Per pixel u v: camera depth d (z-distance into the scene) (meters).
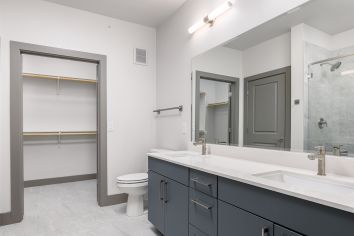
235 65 2.08
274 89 1.75
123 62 3.21
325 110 1.42
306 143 1.52
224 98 2.21
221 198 1.40
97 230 2.31
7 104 2.49
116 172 3.12
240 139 2.04
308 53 1.52
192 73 2.65
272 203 1.07
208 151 2.37
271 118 1.77
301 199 0.95
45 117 4.07
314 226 0.90
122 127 3.19
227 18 2.15
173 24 3.04
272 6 1.73
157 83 3.44
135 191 2.58
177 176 1.88
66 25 2.84
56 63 4.13
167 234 2.01
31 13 2.64
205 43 2.45
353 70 1.30
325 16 1.43
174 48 3.01
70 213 2.75
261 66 1.84
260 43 1.84
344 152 1.32
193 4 2.63
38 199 3.25
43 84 4.05
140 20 3.24
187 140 2.74
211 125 2.37
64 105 4.23
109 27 3.12
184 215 1.77
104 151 3.03
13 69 2.51
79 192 3.60
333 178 1.22
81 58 2.92
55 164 4.14
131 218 2.61
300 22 1.56
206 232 1.53
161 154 2.29
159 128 3.36
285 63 1.66
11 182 2.48
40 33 2.69
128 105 3.24
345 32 1.34
